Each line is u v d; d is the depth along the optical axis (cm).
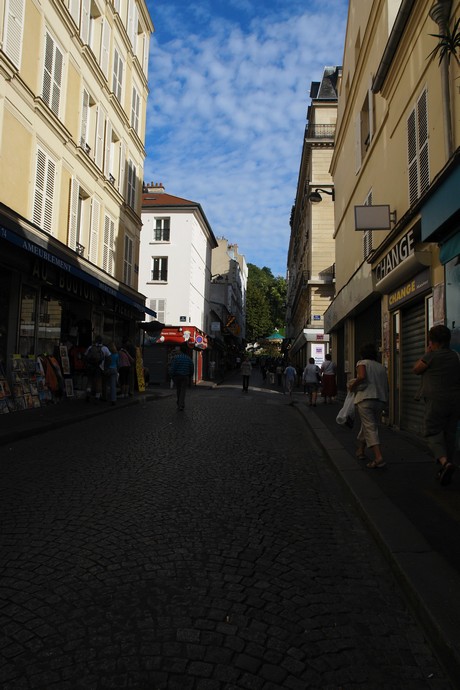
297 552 378
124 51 1944
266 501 510
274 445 855
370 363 636
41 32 1236
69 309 1558
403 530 391
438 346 527
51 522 423
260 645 251
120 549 367
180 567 339
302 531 426
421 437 819
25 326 1241
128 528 412
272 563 354
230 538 400
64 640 250
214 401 1722
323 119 3078
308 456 777
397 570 329
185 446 795
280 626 270
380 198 1122
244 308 9188
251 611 284
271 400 1912
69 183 1447
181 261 3309
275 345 9031
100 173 1659
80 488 530
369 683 226
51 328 1405
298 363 4181
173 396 1938
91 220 1633
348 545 397
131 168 2108
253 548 381
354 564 359
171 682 220
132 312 2041
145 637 254
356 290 1327
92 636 254
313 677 228
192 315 3428
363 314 1429
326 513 482
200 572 333
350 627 273
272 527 432
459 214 600
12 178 1122
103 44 1694
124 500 491
